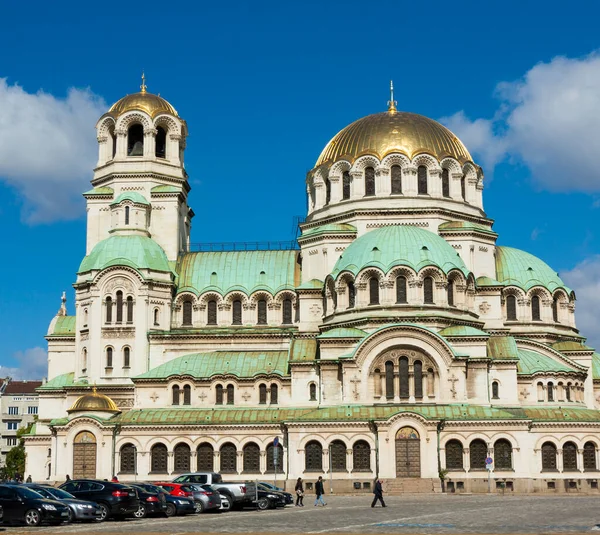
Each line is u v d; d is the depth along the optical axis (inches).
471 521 2416.3
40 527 2345.0
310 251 4881.9
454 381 4185.5
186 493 2945.4
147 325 4694.9
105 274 4714.6
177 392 4473.4
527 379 4431.6
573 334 4913.9
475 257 4800.7
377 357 4234.7
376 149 4911.4
